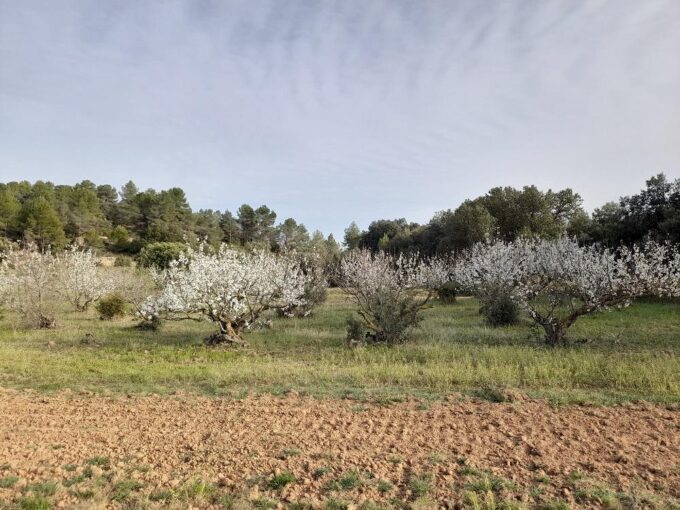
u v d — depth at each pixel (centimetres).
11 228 5003
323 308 2272
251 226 7150
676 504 395
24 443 550
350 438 557
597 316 1708
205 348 1224
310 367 951
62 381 863
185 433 583
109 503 412
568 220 3809
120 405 711
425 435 564
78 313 2158
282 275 1445
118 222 6675
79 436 575
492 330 1451
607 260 1268
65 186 7356
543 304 1916
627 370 837
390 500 411
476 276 1825
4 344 1309
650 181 2808
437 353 1035
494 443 538
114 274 2445
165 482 449
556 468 467
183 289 1266
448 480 445
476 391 755
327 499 410
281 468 476
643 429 575
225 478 457
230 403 714
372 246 6184
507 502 399
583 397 698
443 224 4309
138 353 1163
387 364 954
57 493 427
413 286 1809
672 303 2077
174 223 6384
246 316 1363
